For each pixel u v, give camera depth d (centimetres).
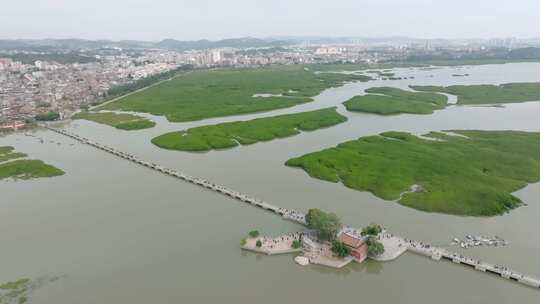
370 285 10794
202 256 12050
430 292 10481
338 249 11819
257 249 12175
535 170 18138
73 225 14025
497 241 12544
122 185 17838
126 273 11250
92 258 11975
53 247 12606
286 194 16312
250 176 18450
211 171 19275
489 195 15350
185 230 13562
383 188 16350
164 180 18438
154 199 16238
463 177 17200
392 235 12925
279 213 14650
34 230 13712
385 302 10106
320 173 18188
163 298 10206
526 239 12719
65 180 18550
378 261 11750
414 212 14550
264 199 15875
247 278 11044
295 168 19375
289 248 12275
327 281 10975
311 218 12788
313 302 10106
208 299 10156
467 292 10475
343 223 13700
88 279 11000
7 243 12912
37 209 15375
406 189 16312
